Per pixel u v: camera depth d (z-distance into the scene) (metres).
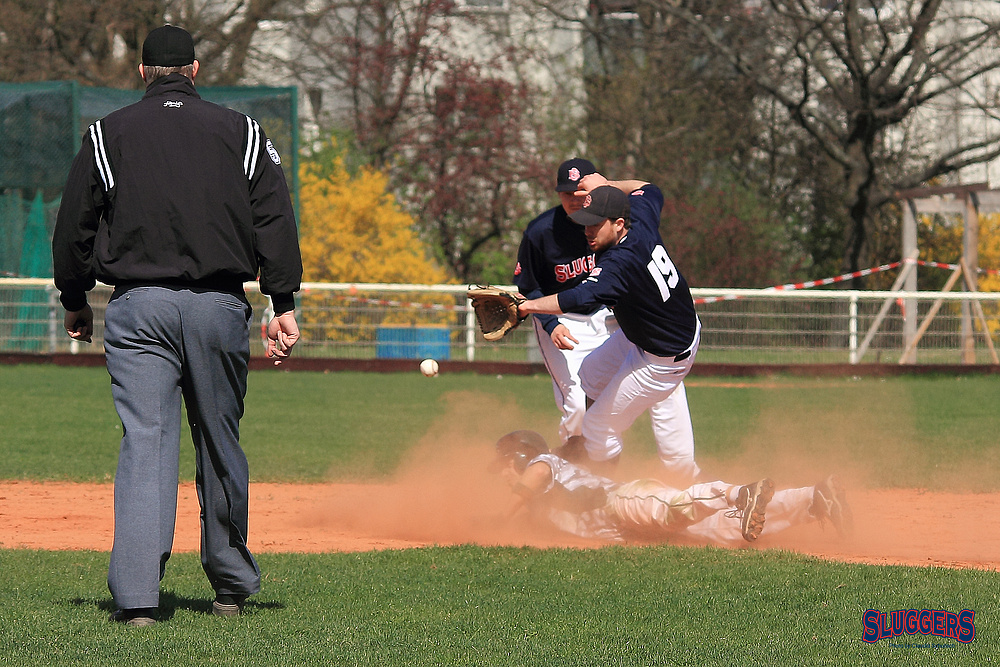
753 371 79.88
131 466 15.96
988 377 78.31
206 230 16.00
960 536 26.95
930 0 100.12
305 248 91.19
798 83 121.75
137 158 16.00
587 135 124.06
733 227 111.06
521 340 81.81
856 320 81.50
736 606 17.70
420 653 14.84
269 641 15.35
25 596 18.09
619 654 14.88
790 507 23.31
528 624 16.52
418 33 119.44
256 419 50.16
